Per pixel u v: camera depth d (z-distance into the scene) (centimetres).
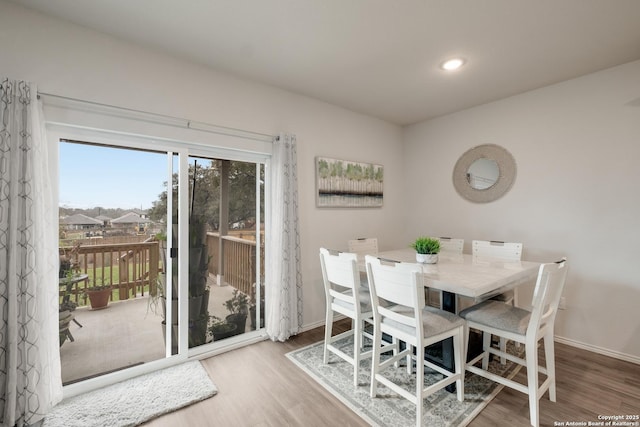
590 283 263
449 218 373
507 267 227
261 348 265
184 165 243
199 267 257
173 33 204
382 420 172
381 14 185
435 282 185
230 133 260
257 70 257
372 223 383
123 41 210
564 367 232
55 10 179
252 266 290
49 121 183
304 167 313
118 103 207
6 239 160
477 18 189
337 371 226
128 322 226
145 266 232
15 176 162
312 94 310
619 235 249
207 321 261
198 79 244
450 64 248
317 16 187
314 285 320
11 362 157
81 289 209
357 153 365
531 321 167
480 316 193
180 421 173
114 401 188
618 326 249
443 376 217
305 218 313
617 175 249
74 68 192
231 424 171
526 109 303
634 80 242
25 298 163
